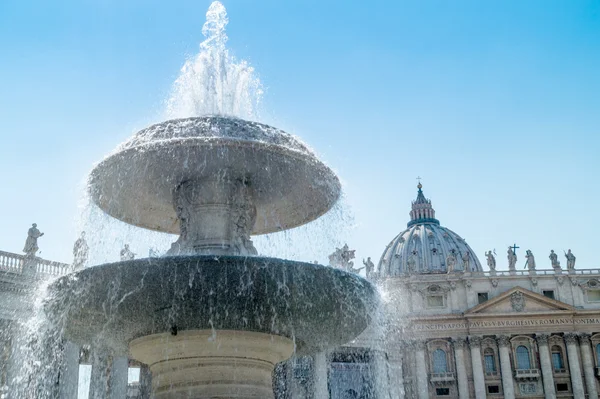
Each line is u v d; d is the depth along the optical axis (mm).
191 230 11188
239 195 11391
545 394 80938
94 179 11680
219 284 9422
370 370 40594
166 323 10062
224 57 13000
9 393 28953
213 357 10086
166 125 11273
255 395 10188
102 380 31719
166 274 9328
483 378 81562
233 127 11148
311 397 34375
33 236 34000
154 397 10234
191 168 11016
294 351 11516
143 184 11617
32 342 27125
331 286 10000
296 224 13500
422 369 81062
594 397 80812
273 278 9523
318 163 11445
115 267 9453
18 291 32188
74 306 10172
